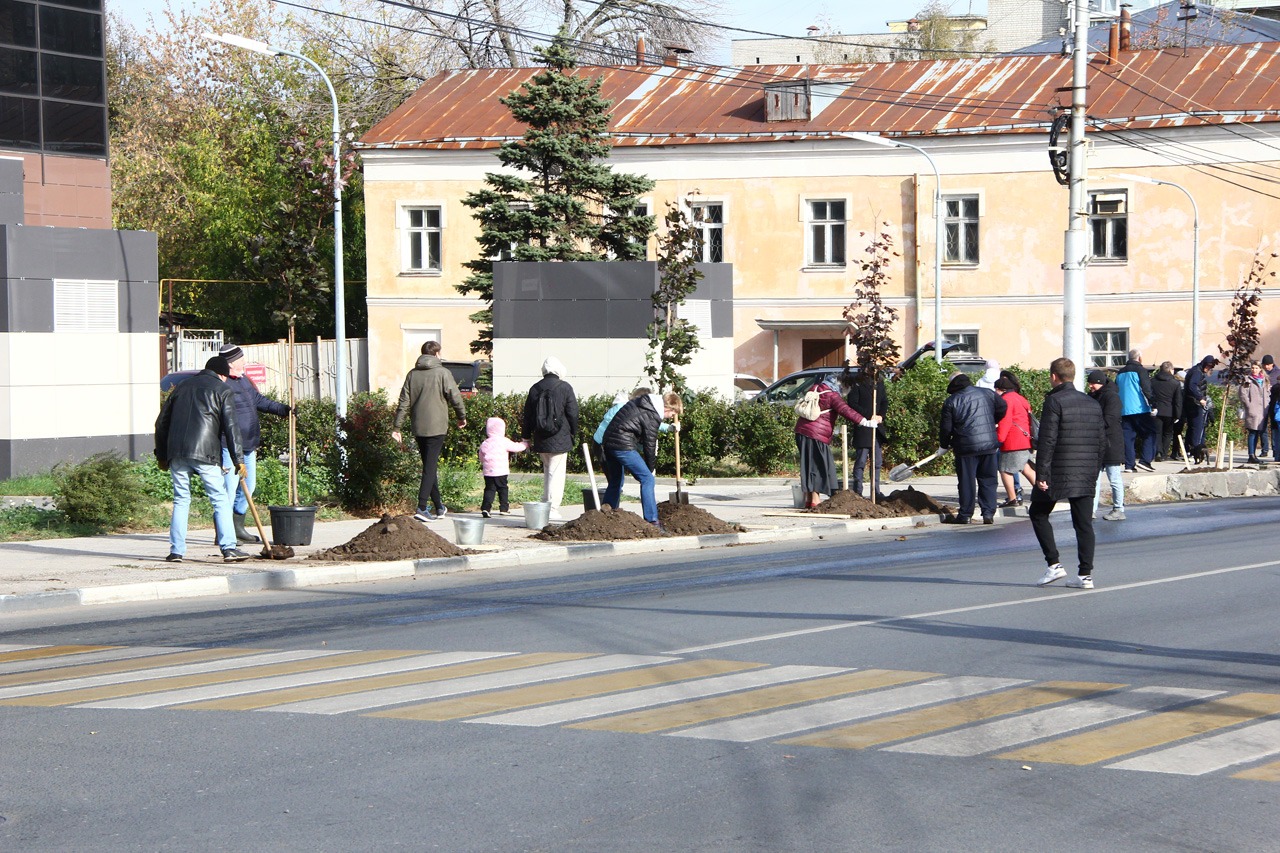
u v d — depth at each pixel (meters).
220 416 14.47
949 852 5.44
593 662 9.30
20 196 24.55
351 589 13.55
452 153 47.53
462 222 47.62
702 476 27.19
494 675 8.87
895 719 7.59
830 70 49.12
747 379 38.12
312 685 8.61
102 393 24.17
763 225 45.72
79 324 23.84
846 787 6.30
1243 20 62.38
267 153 57.47
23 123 28.69
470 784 6.38
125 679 8.89
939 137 43.94
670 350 19.44
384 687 8.52
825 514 19.89
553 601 12.40
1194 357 39.22
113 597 12.60
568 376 28.31
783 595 12.56
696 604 12.04
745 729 7.38
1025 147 43.22
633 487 24.83
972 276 43.94
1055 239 43.19
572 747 7.02
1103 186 42.91
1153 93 43.50
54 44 29.12
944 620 11.00
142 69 64.81
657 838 5.61
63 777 6.57
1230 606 11.62
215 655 9.77
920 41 73.19
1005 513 21.05
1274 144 41.03
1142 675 8.76
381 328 48.44
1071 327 21.41
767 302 45.78
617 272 27.91
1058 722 7.51
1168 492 24.28
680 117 47.03
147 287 24.75
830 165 45.09
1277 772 6.54
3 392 22.97
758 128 45.72
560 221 37.59
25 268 23.14
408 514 19.12
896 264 44.78
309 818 5.89
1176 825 5.76
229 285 57.25
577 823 5.80
